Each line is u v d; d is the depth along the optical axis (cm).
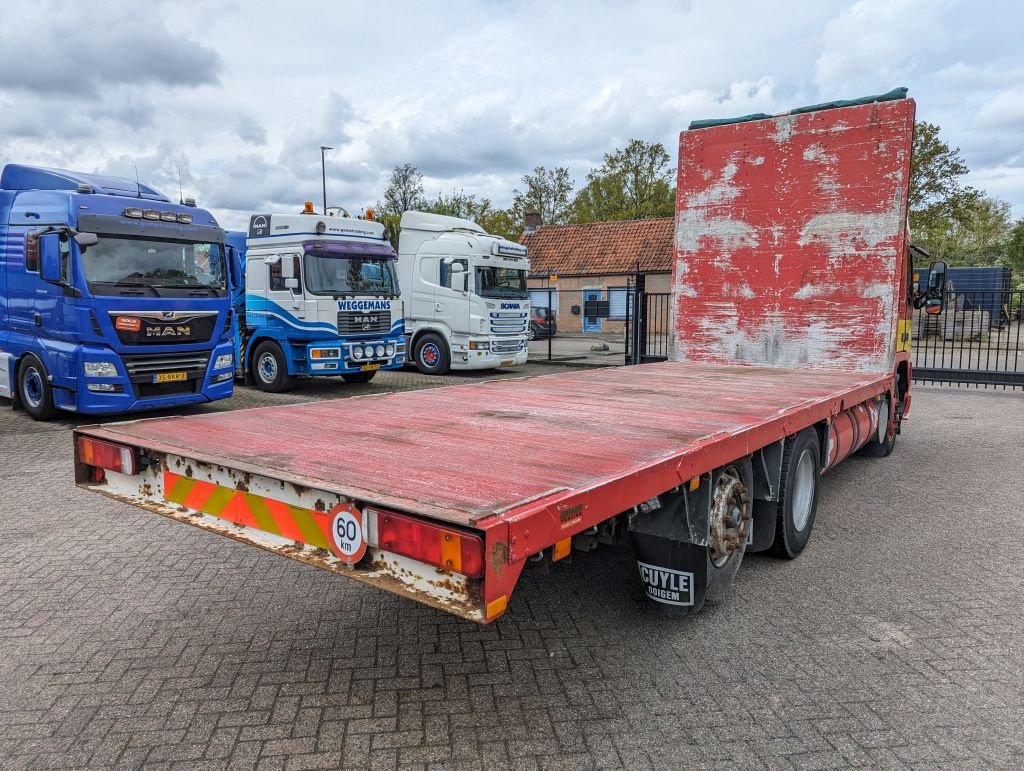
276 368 1292
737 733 270
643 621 369
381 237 1384
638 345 1437
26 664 325
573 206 5475
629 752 259
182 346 959
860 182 657
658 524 341
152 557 466
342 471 273
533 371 1792
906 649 337
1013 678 310
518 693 299
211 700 295
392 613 379
